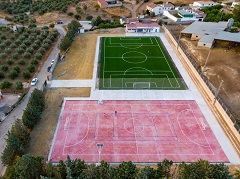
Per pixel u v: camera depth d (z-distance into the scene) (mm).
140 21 89875
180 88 48062
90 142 34938
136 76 52062
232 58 59562
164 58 60656
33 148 33500
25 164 26141
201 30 71750
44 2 121375
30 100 38562
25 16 100000
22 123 35594
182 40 71375
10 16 104188
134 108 42062
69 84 48750
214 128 38156
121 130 37188
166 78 51469
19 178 26312
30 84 48656
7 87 45656
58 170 28812
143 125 38281
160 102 43812
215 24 77312
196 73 51312
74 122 38562
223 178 25969
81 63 57562
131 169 26891
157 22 87375
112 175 26344
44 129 37031
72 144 34500
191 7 107375
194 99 44875
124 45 68375
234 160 32688
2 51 63094
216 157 33094
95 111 41125
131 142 35156
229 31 72875
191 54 61844
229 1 123625
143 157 32844
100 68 55344
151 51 64500
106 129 37312
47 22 95312
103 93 45969
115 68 55438
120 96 45188
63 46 61781
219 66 55781
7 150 29266
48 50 64938
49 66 55375
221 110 40594
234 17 86312
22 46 63000
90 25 94062
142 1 132000
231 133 37094
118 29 80375
